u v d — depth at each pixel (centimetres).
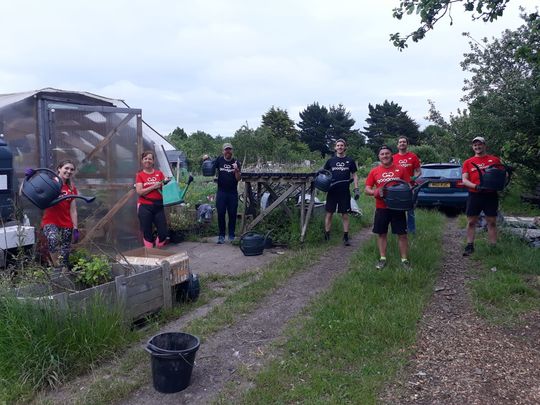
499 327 489
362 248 793
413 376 396
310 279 667
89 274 524
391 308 527
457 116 1427
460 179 1220
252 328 504
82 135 796
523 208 1253
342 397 363
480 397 364
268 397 366
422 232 918
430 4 607
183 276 576
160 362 376
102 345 430
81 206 796
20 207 641
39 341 394
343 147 858
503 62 1007
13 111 732
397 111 6550
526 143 919
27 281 477
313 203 895
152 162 741
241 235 889
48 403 363
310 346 448
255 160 3041
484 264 698
